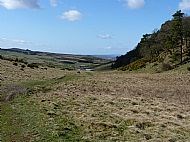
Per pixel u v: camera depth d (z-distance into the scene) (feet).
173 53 409.08
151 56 491.31
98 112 112.27
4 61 322.96
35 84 214.07
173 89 208.33
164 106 136.15
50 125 93.91
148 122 98.12
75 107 121.29
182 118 111.45
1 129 94.48
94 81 231.09
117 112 113.70
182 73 283.38
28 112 116.16
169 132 87.40
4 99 153.07
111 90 191.21
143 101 148.97
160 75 285.84
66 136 82.99
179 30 392.68
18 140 82.84
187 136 84.99
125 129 89.04
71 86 198.08
